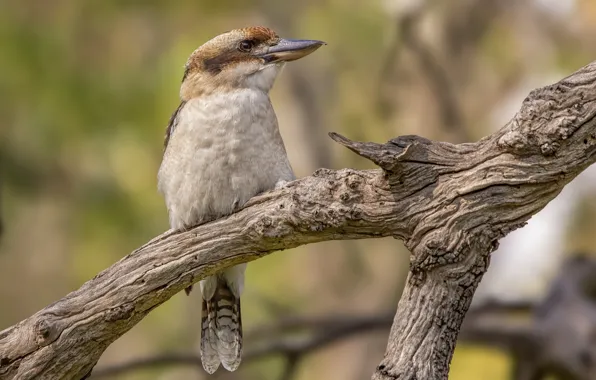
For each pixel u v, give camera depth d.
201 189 7.92
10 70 11.93
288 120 15.18
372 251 15.10
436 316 6.42
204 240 7.13
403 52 13.99
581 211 14.48
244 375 15.52
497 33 14.45
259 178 7.91
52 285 13.75
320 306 14.67
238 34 8.34
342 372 15.52
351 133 14.43
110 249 13.10
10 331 7.24
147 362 11.89
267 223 6.92
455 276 6.44
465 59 14.45
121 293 7.18
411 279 6.53
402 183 6.50
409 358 6.37
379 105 14.14
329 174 6.82
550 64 14.37
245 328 13.91
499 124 14.62
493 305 12.63
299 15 13.79
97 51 12.45
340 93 14.43
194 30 13.02
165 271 7.16
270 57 8.33
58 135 12.22
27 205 12.75
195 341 14.39
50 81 12.04
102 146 12.44
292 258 14.80
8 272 13.70
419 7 13.73
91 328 7.21
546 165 6.31
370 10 13.75
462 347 13.56
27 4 12.19
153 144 12.49
